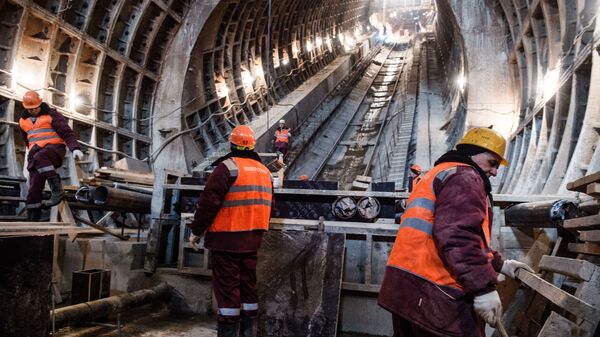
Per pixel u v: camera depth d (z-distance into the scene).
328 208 6.02
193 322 5.42
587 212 3.97
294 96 23.03
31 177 5.66
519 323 4.11
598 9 6.86
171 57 14.88
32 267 2.95
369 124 23.66
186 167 14.20
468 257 2.04
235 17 17.25
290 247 4.96
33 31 9.94
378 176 17.88
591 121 6.33
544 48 10.34
